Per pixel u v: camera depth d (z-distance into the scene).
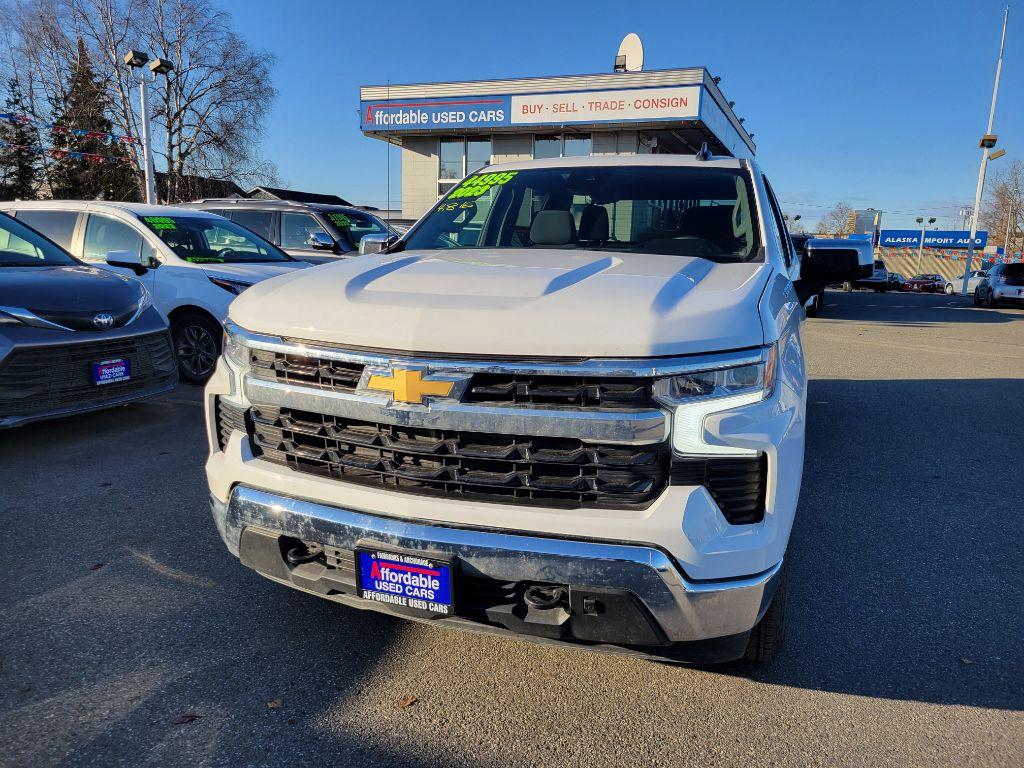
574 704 2.40
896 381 8.23
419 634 2.80
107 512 3.90
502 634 2.13
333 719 2.30
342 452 2.26
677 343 1.99
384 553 2.13
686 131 21.44
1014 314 19.61
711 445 1.99
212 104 36.25
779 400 2.16
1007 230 60.59
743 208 3.33
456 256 2.95
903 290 47.28
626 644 2.06
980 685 2.55
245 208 10.24
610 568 1.97
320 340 2.24
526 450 2.03
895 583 3.32
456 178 23.44
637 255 2.92
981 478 4.78
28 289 4.73
